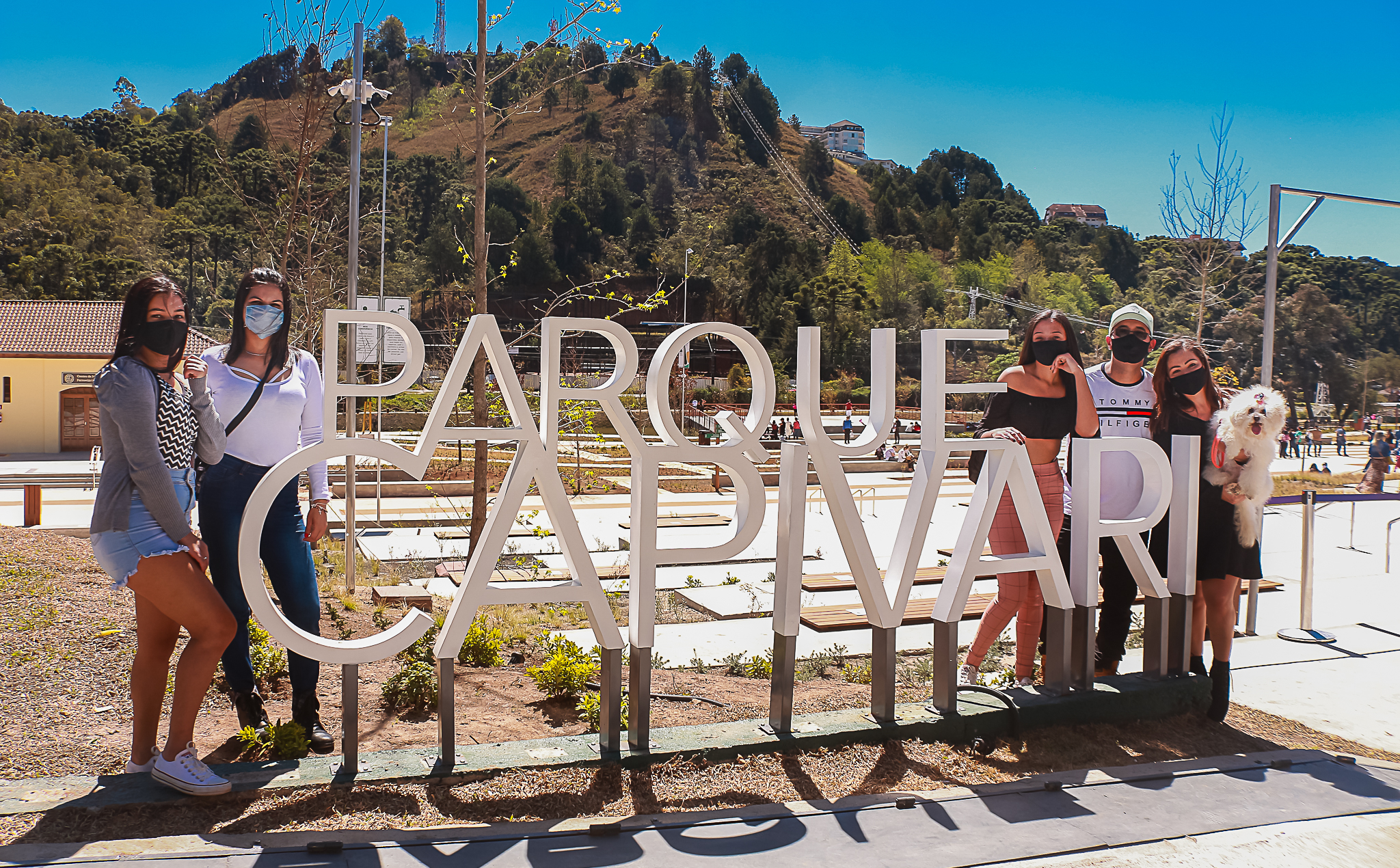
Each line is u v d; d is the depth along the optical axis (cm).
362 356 1120
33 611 484
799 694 509
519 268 10600
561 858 288
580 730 418
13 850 266
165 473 295
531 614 736
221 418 353
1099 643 509
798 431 3111
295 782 317
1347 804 369
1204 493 473
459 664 527
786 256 10319
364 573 916
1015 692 447
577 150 16900
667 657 606
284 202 1084
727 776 361
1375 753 441
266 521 361
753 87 19775
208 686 307
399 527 1299
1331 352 6850
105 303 3494
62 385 3177
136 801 298
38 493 1255
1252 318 6378
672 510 1598
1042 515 434
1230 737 449
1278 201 1420
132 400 290
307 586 369
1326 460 3344
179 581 296
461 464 1878
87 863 260
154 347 300
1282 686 545
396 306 1173
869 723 404
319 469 375
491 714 434
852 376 7838
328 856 278
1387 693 532
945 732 411
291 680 377
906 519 416
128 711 394
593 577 360
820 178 18388
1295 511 1531
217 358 363
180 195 11662
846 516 397
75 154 11662
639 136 17338
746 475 380
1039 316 461
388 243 9994
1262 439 450
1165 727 452
